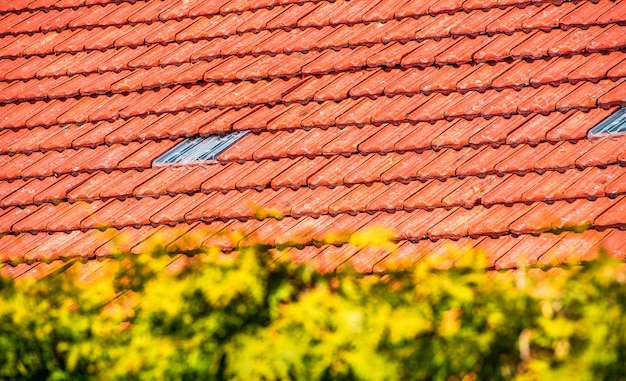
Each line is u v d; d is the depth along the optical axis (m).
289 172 27.30
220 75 30.52
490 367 16.16
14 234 27.53
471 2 30.67
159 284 17.62
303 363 16.41
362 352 16.17
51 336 18.00
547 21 29.53
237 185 27.22
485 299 16.41
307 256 24.66
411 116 27.94
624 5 29.48
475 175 26.14
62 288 18.44
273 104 29.33
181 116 29.75
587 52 28.52
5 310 18.08
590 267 16.38
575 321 16.02
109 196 27.94
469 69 28.91
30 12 34.88
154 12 33.47
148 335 17.41
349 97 28.95
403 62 29.45
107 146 29.55
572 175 25.61
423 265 17.20
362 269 24.05
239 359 16.48
